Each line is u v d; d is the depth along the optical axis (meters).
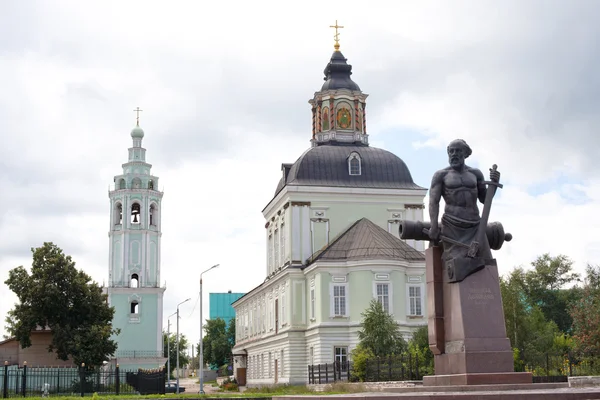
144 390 50.00
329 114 80.12
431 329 20.80
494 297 20.06
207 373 146.88
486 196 20.48
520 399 15.75
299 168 74.44
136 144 117.19
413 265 62.94
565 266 89.25
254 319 87.12
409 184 75.50
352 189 73.38
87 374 51.56
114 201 113.50
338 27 84.62
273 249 81.00
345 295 63.09
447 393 16.77
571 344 56.78
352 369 47.66
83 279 73.19
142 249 111.94
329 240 72.50
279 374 71.62
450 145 20.98
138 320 109.69
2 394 48.38
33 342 75.56
